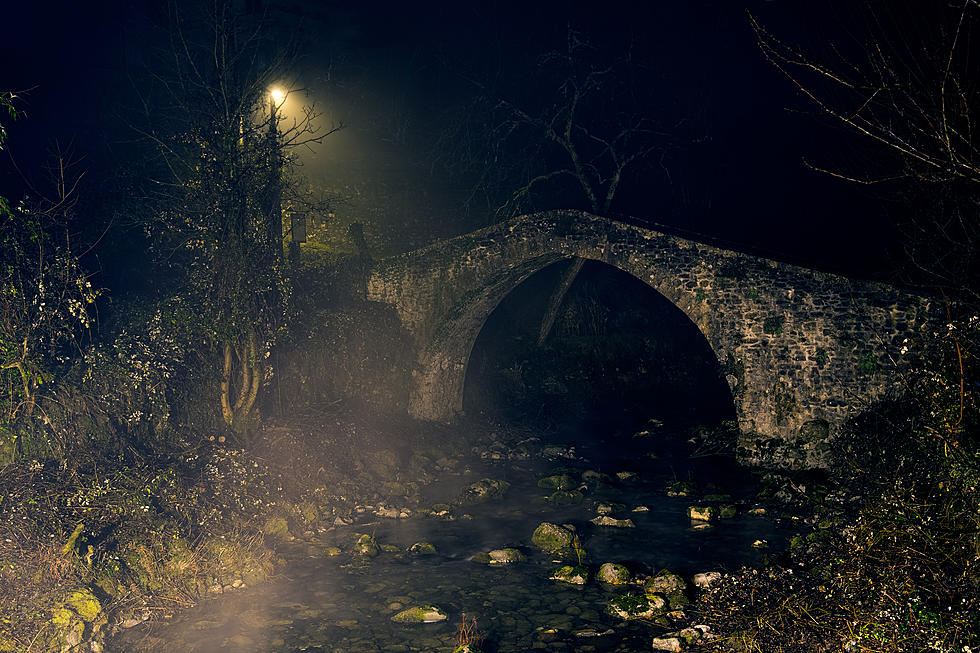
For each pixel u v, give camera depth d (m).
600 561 13.12
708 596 10.81
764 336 17.33
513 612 11.10
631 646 9.95
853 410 16.58
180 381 16.22
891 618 7.99
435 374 21.31
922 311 15.86
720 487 17.12
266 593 11.82
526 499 16.98
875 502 11.46
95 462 13.28
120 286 19.17
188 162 17.12
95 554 11.27
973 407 11.22
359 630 10.53
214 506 13.82
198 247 16.11
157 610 10.98
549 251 18.98
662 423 23.88
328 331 19.81
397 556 13.45
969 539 9.05
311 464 16.77
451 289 20.14
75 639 9.60
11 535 10.76
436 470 18.86
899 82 8.05
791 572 10.58
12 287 12.95
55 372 14.27
